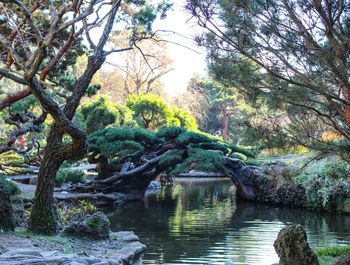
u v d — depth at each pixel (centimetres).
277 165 1191
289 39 584
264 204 1852
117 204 1744
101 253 677
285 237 695
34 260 511
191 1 635
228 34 637
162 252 992
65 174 1833
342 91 598
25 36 952
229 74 643
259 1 580
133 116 2416
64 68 1064
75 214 1058
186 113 2620
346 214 1565
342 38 541
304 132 647
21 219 868
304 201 1711
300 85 602
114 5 773
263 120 678
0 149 945
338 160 823
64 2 923
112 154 1709
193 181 2869
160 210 1633
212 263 895
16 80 641
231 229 1278
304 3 570
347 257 663
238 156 2070
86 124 2144
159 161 1819
